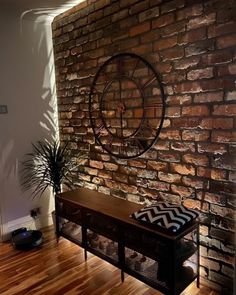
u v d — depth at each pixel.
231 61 1.75
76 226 2.77
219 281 1.99
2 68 2.79
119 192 2.68
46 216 3.26
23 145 3.02
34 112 3.09
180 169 2.13
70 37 2.96
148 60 2.23
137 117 2.38
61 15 3.02
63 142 3.30
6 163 2.89
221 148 1.87
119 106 2.53
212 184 1.95
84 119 2.96
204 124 1.94
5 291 2.08
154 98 2.23
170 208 1.97
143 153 2.38
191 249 1.94
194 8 1.89
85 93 2.89
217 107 1.85
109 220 2.14
